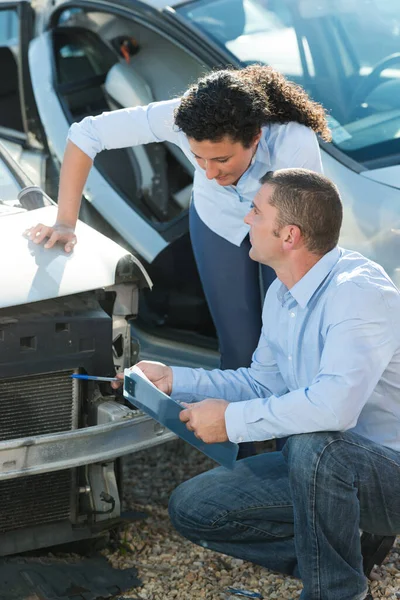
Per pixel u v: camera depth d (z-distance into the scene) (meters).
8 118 6.27
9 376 3.19
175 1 5.05
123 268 3.43
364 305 2.84
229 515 3.19
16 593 3.19
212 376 3.29
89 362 3.34
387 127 4.55
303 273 2.97
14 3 6.04
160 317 5.14
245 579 3.48
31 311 3.26
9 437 3.31
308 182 2.89
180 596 3.35
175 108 3.22
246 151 3.16
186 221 4.97
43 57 5.71
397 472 2.94
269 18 5.06
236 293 3.85
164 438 3.43
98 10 5.30
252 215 2.98
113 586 3.39
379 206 4.13
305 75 4.82
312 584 2.93
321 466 2.85
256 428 2.90
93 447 3.23
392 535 3.15
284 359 3.13
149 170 5.44
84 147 3.62
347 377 2.81
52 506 3.49
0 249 3.36
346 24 5.00
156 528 3.89
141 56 5.51
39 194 3.88
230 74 3.08
